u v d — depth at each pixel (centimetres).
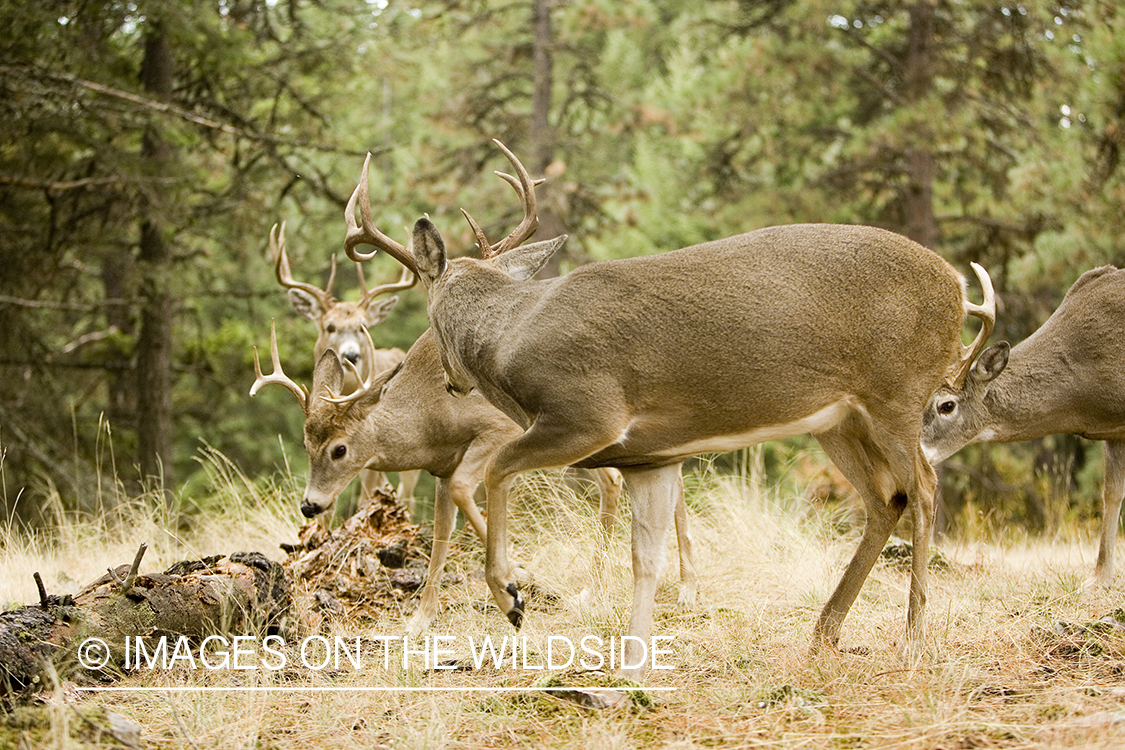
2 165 1803
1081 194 1777
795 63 1978
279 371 882
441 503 837
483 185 2295
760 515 1006
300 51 1958
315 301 1332
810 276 586
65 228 1830
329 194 1931
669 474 623
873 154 2000
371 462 861
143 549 655
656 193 2584
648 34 2784
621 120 2277
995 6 1889
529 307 625
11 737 482
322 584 843
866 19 2056
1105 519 860
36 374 1966
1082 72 1866
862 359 591
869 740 494
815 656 612
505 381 617
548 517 981
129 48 1952
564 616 781
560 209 2117
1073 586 805
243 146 2081
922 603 617
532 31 2388
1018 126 2020
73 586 893
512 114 2316
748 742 498
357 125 2503
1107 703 520
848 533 1052
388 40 2162
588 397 584
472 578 910
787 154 2141
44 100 1579
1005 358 933
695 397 584
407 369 866
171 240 1862
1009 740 480
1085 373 935
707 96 2111
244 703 574
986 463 2072
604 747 490
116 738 495
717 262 591
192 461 2455
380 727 545
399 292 1384
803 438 1922
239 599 700
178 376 2208
